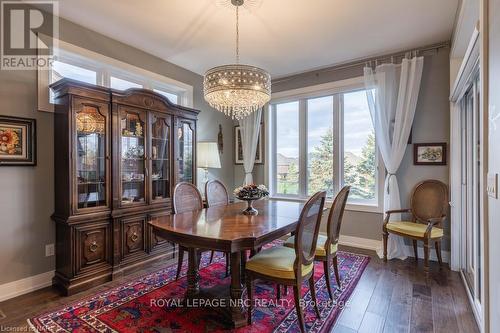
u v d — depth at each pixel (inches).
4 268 94.7
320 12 103.9
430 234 113.8
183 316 82.7
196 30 118.1
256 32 119.6
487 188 53.5
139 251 120.0
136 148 122.4
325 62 153.7
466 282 101.7
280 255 82.9
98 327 77.4
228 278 109.0
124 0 96.7
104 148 107.9
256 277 79.5
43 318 81.9
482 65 54.6
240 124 188.1
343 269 118.6
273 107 186.9
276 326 77.8
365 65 146.5
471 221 101.8
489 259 53.7
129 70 132.2
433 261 128.6
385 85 137.6
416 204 132.3
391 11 103.3
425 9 101.8
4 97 94.3
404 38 124.6
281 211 105.5
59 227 103.5
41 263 102.7
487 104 53.6
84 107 102.2
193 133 147.9
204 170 170.9
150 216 124.3
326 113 166.1
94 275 103.7
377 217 146.9
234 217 94.2
